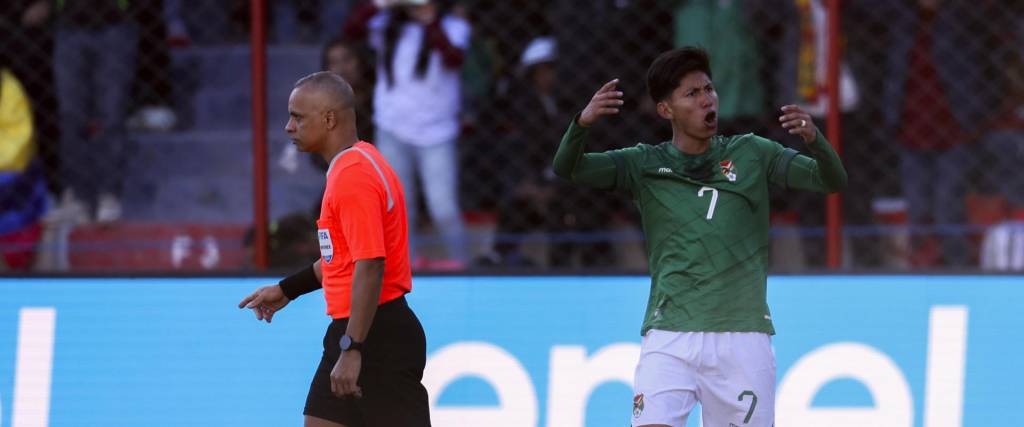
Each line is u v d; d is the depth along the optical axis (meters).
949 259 26.39
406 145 26.00
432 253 26.45
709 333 16.62
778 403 21.84
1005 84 26.38
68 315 22.52
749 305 16.75
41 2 27.69
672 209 16.89
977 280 22.00
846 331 21.98
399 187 17.08
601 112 16.31
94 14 28.39
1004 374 21.84
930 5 26.30
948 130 26.34
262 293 18.23
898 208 26.78
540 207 26.30
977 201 26.61
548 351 22.12
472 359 22.16
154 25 29.31
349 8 31.77
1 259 27.25
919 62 26.41
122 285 22.55
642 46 25.77
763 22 26.28
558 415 22.02
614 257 26.33
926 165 26.42
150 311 22.50
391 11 26.25
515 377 22.09
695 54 16.89
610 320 22.16
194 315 22.50
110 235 28.03
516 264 25.83
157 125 30.73
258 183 23.61
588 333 22.14
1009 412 21.80
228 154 30.88
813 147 16.08
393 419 16.78
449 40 26.14
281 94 31.28
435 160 26.09
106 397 22.34
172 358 22.41
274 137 30.41
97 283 22.56
